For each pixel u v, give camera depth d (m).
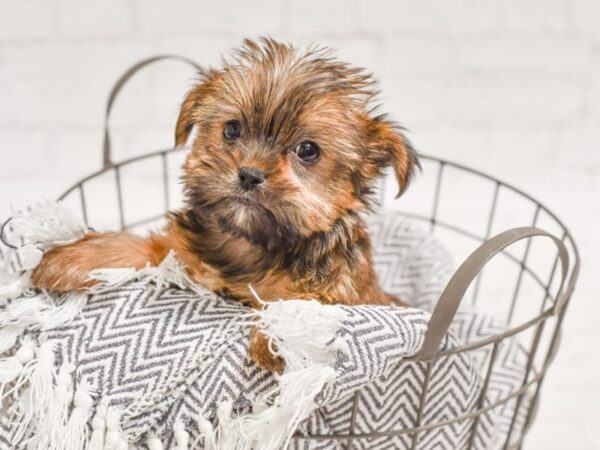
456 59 0.69
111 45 0.65
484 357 0.49
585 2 0.68
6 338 0.34
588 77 0.71
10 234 0.38
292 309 0.32
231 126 0.36
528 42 0.69
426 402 0.37
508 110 0.71
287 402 0.31
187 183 0.37
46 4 0.63
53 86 0.66
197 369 0.34
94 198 0.70
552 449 0.60
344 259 0.38
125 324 0.34
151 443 0.33
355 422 0.36
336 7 0.66
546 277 0.71
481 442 0.42
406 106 0.70
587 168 0.74
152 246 0.39
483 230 0.72
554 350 0.43
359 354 0.32
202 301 0.36
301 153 0.35
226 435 0.33
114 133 0.68
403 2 0.66
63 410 0.33
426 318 0.34
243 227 0.36
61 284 0.36
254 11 0.66
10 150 0.67
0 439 0.34
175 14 0.65
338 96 0.36
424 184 0.72
